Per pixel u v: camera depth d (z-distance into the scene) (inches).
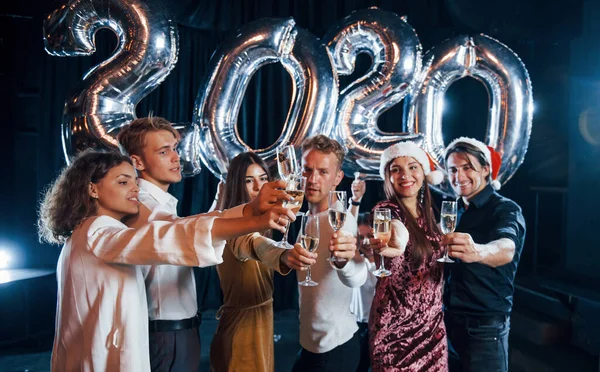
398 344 72.7
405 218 75.6
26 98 186.4
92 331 55.4
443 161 119.7
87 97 100.3
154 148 72.5
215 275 209.0
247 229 50.3
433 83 120.6
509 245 76.7
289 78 203.9
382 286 74.0
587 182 173.2
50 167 187.6
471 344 81.8
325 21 193.2
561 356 142.6
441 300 76.2
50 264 186.4
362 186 119.5
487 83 124.2
